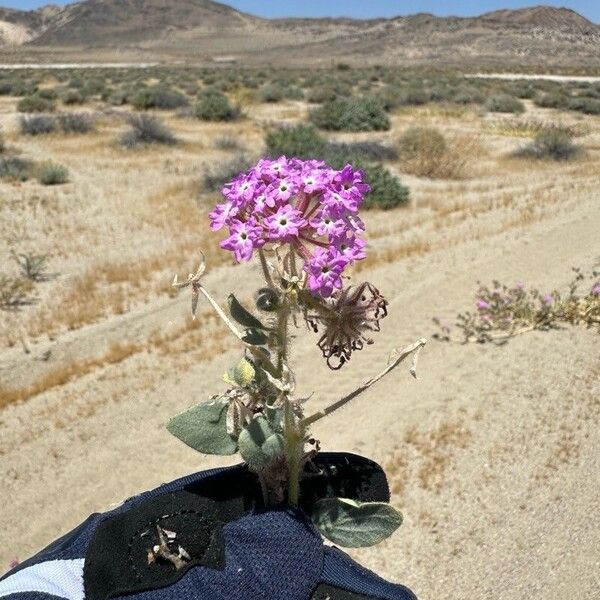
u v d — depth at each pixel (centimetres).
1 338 1069
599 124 3788
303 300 154
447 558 570
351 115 3409
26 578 159
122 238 1583
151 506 163
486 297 1057
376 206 1789
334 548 166
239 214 158
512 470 668
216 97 3697
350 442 727
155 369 935
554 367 856
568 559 558
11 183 2139
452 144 2795
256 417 151
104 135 3064
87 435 795
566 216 1551
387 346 945
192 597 140
